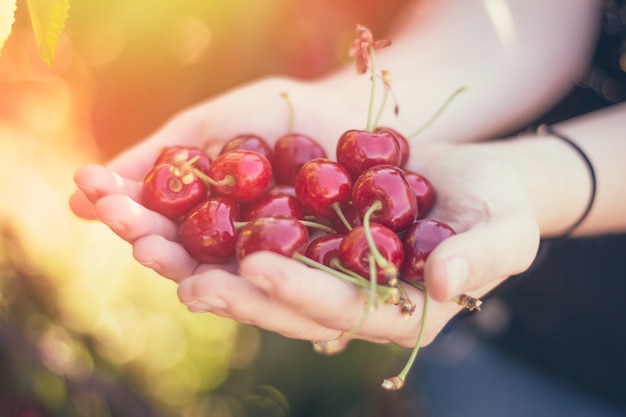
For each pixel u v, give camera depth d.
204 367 0.74
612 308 0.62
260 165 0.48
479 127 0.63
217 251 0.46
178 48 0.61
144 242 0.44
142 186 0.48
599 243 0.62
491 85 0.63
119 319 0.69
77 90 0.63
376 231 0.44
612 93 0.65
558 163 0.54
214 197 0.50
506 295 0.66
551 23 0.65
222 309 0.41
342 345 0.52
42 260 0.61
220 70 0.62
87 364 0.59
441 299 0.40
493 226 0.43
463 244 0.41
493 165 0.48
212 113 0.55
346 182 0.47
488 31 0.64
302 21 0.62
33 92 0.62
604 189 0.54
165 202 0.47
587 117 0.59
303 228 0.44
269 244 0.43
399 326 0.44
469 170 0.48
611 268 0.62
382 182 0.46
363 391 0.66
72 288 0.63
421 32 0.66
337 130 0.57
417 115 0.61
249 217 0.48
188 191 0.48
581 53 0.65
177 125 0.54
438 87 0.63
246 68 0.61
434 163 0.51
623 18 0.64
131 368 0.67
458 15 0.66
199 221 0.46
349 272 0.43
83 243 0.66
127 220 0.44
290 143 0.52
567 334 0.64
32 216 0.61
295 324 0.42
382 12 0.66
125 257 0.72
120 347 0.66
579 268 0.63
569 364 0.64
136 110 0.63
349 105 0.59
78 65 0.62
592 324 0.63
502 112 0.64
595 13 0.65
